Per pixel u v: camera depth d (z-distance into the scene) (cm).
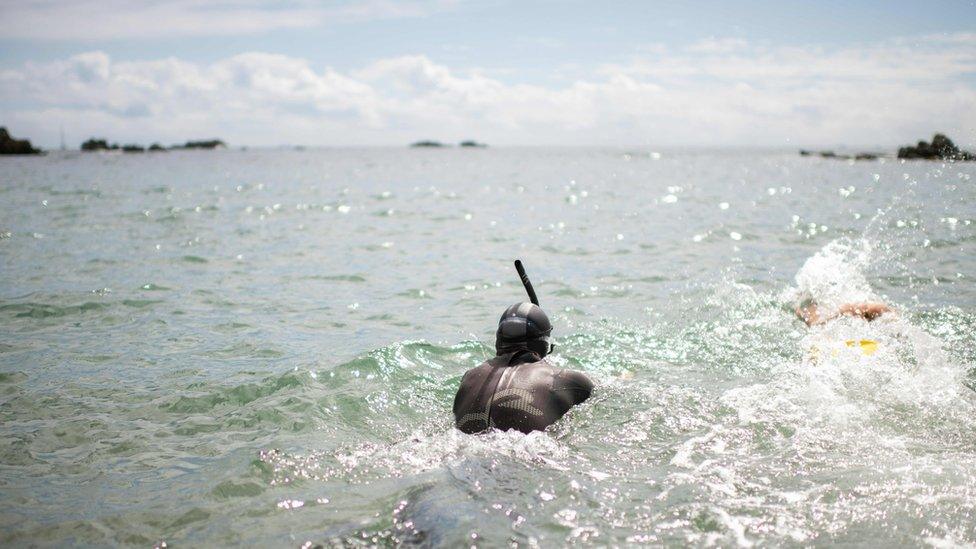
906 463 417
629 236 1528
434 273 1125
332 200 2556
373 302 919
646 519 356
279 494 391
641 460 427
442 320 825
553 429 463
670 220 1827
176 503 383
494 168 6247
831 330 717
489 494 381
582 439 455
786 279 1018
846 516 357
